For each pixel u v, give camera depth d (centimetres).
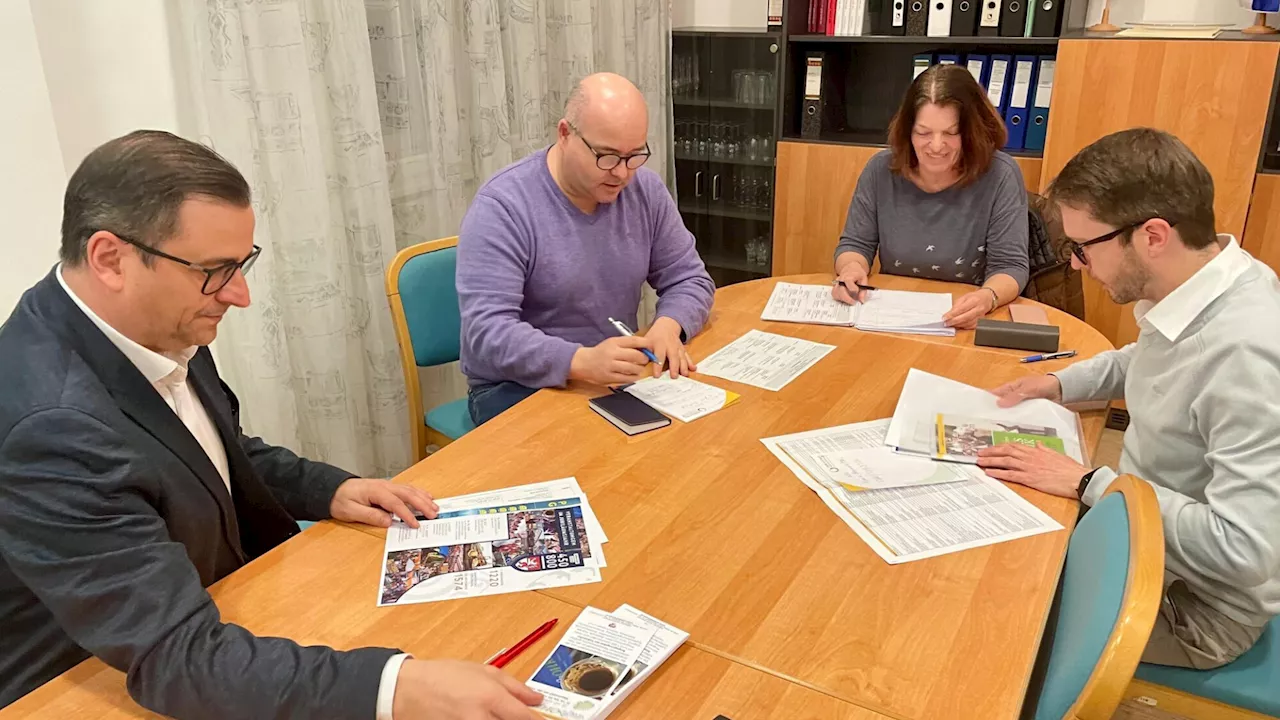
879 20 342
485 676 90
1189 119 275
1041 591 112
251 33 211
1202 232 125
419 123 274
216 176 97
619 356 170
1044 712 98
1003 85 312
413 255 221
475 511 131
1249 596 124
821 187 343
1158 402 135
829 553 121
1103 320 309
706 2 387
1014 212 243
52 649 109
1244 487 117
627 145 183
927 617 108
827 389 173
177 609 94
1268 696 126
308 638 105
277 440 232
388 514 130
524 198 196
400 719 89
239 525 132
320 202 233
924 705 94
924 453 146
